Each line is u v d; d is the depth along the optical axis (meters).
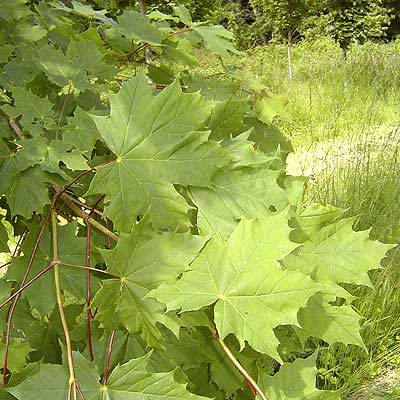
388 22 4.56
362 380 1.39
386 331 1.49
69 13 0.79
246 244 0.42
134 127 0.49
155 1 3.46
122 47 0.76
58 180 0.52
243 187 0.50
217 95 0.75
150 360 0.53
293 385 0.47
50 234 0.56
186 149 0.48
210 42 0.75
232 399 0.68
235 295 0.42
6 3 0.62
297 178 0.55
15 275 0.55
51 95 0.63
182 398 0.41
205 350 0.56
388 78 3.79
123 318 0.45
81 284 0.55
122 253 0.44
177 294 0.43
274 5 4.35
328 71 4.10
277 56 5.02
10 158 0.53
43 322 0.59
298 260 0.50
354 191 1.91
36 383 0.42
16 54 0.64
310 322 0.50
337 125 2.98
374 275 1.57
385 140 2.43
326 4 4.47
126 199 0.48
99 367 0.53
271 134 0.78
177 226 0.47
